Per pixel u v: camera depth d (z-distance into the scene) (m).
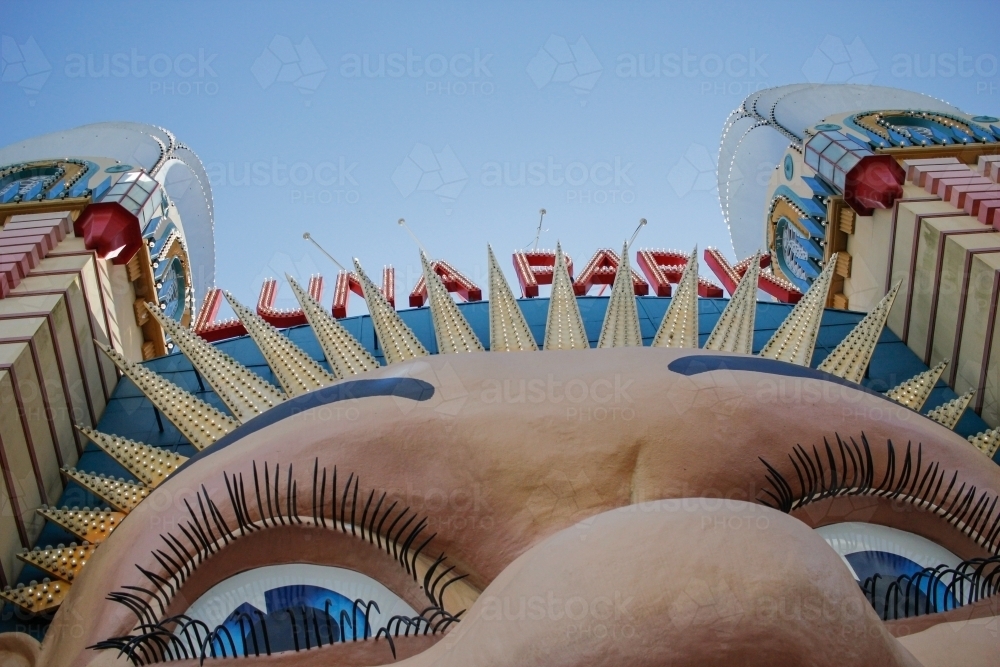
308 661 8.29
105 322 16.92
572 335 14.78
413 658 7.48
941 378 17.19
